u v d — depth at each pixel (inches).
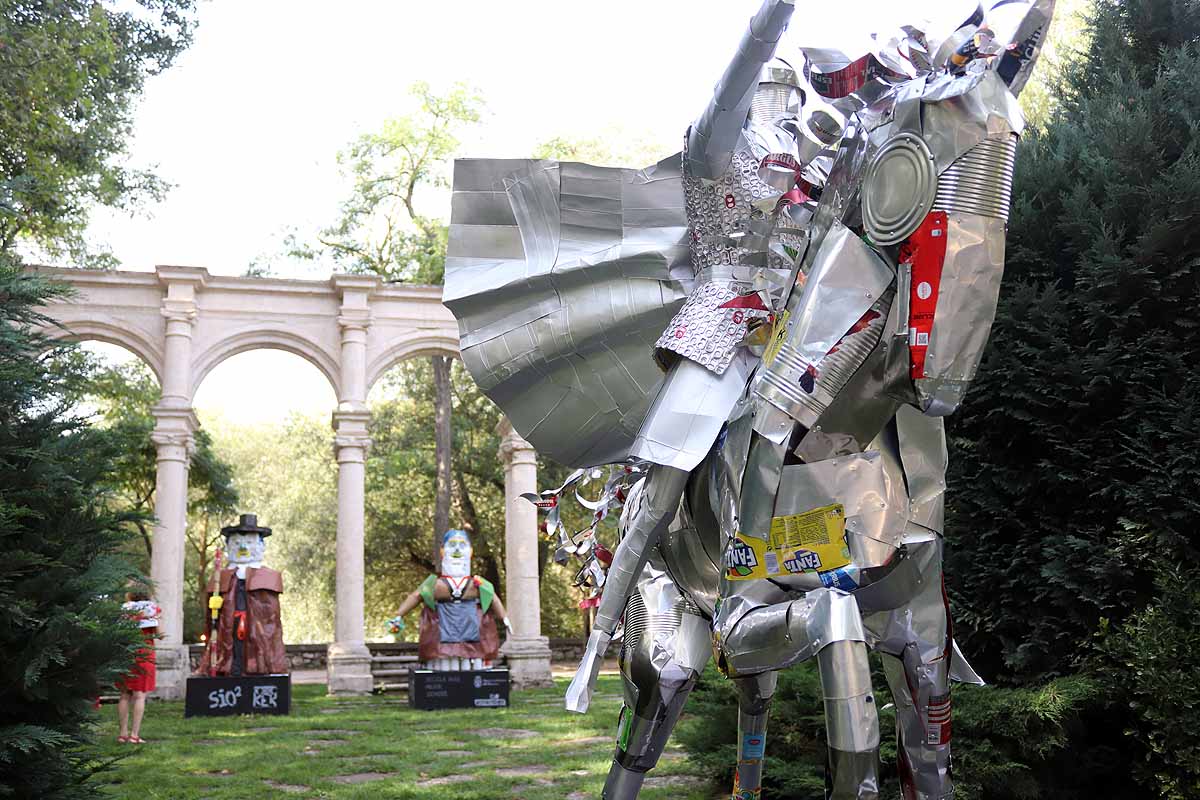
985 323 89.4
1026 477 207.0
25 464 201.3
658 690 125.6
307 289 665.6
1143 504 187.3
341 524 645.9
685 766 308.0
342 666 627.5
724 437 115.2
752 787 132.4
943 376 89.6
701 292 124.1
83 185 589.6
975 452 213.2
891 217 93.4
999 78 90.2
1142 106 211.9
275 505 1336.1
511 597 683.4
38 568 194.4
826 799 101.0
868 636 110.0
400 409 1133.7
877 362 101.7
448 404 951.6
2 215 265.1
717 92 114.1
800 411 101.7
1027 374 205.3
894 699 112.7
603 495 148.9
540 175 148.4
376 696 619.5
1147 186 205.3
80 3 465.1
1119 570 189.2
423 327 684.1
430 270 979.3
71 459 206.2
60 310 619.5
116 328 631.2
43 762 190.7
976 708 193.3
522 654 669.3
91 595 196.4
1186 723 172.7
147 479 842.8
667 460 116.2
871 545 104.6
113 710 519.2
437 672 531.5
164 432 617.9
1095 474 195.8
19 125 435.2
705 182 125.0
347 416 650.8
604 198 147.3
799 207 111.0
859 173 99.7
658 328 144.5
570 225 148.4
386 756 351.9
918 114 92.2
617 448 151.3
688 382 119.4
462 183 149.3
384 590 1169.4
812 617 100.7
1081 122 235.8
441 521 926.4
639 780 129.2
